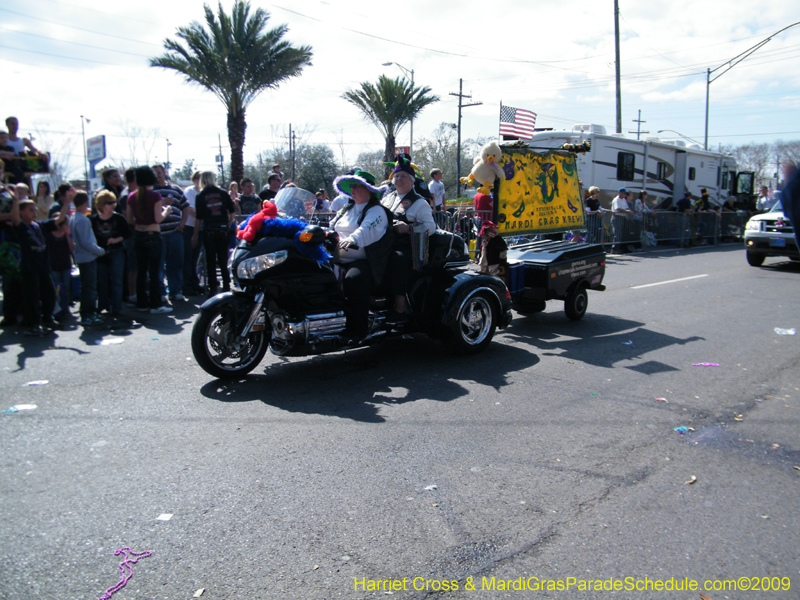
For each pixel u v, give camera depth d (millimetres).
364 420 4328
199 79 19719
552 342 6766
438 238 5887
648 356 6191
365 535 2875
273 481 3395
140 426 4164
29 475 3432
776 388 5203
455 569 2629
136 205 7832
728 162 26016
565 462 3697
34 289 6789
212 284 9055
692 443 4023
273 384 5133
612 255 16812
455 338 5941
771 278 12047
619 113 28016
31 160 10383
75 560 2656
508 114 8625
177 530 2896
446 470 3561
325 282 5172
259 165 44844
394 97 24688
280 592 2467
